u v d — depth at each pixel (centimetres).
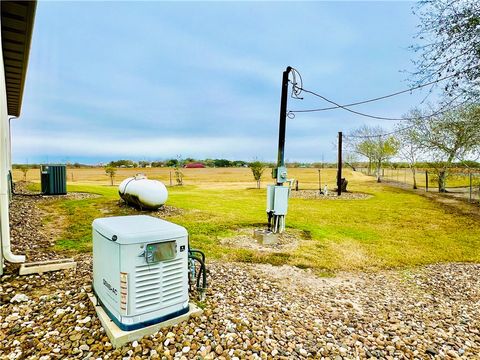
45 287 384
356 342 322
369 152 3189
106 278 296
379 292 484
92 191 1584
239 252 632
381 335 341
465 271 604
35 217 878
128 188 1066
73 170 4738
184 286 308
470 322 393
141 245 270
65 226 778
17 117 1409
